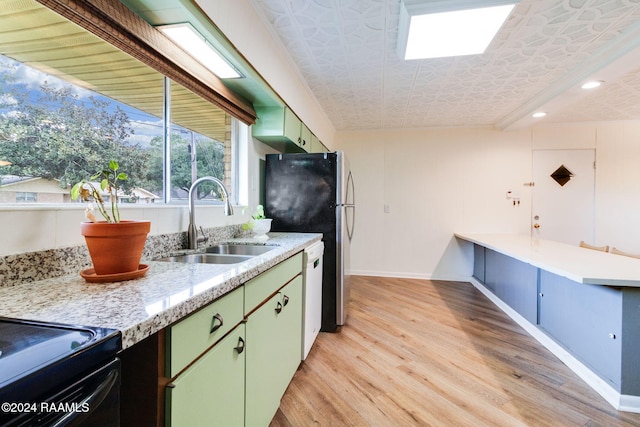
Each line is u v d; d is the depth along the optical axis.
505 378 1.93
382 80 2.88
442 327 2.75
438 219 4.60
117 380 0.59
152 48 1.28
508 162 4.41
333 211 2.68
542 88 3.07
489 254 3.78
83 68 1.19
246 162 2.47
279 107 2.46
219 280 0.98
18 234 0.89
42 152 1.05
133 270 1.01
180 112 1.83
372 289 4.01
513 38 2.13
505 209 4.42
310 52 2.35
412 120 4.26
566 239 4.27
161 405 0.75
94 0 0.99
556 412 1.61
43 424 0.44
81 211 1.09
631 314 1.65
